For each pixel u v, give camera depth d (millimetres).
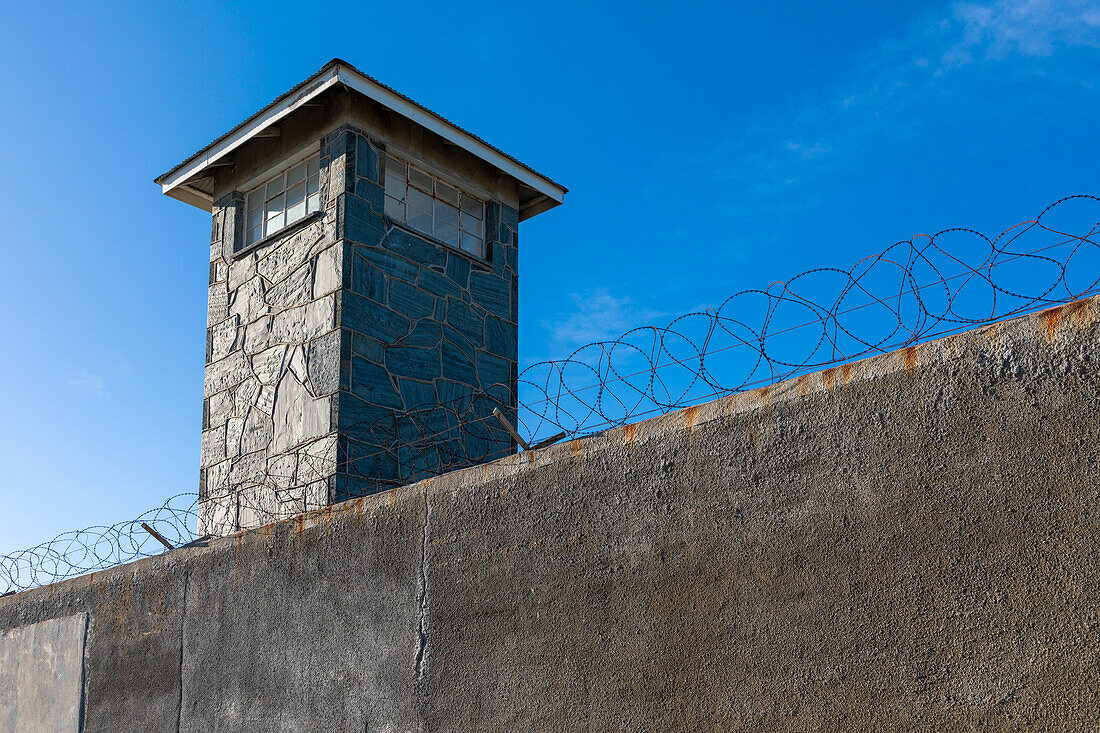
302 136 7789
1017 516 2986
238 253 8031
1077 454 2904
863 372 3449
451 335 7801
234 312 7961
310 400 7070
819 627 3338
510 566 4305
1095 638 2766
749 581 3555
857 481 3369
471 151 8125
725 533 3666
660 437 3965
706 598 3650
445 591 4500
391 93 7602
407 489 4820
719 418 3807
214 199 8422
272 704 5051
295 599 5121
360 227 7344
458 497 4590
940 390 3240
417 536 4699
